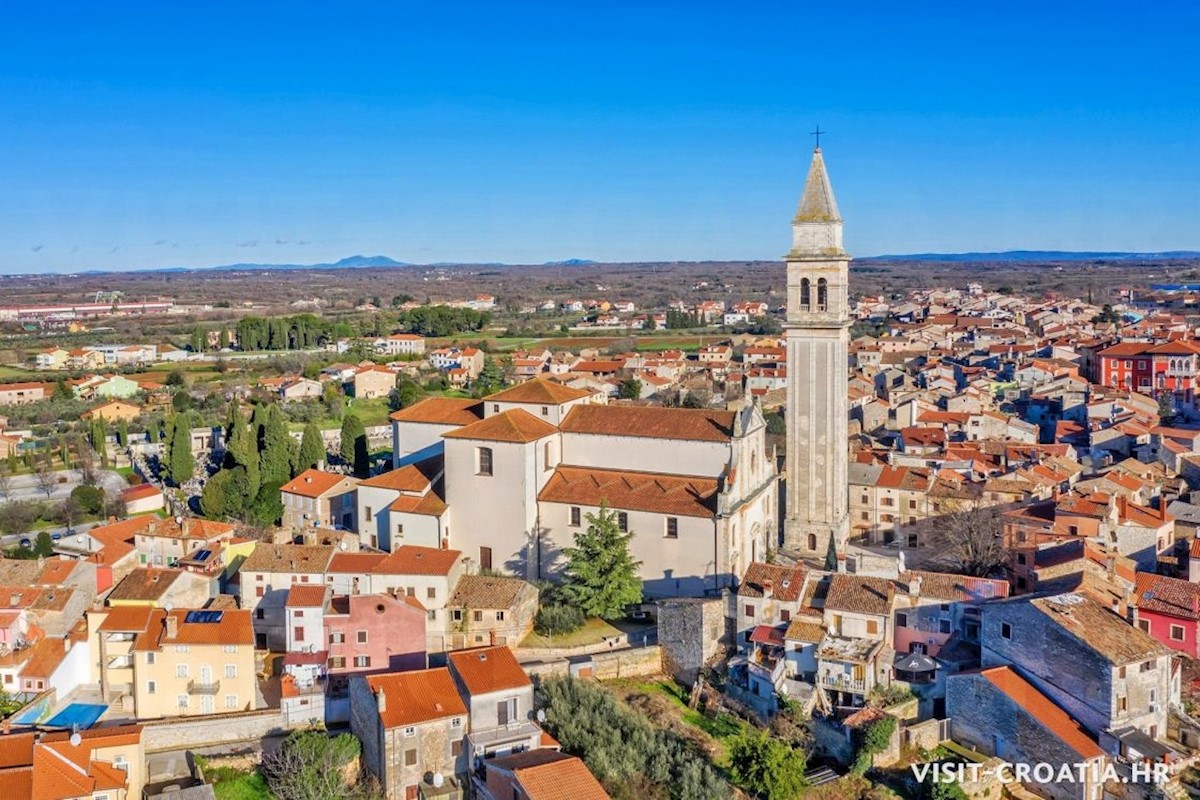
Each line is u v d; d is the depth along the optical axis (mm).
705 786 79375
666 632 100750
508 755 80250
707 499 111375
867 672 89562
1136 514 122250
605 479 117375
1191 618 95500
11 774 74125
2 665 93625
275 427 166875
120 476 190750
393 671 95125
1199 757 81062
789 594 98625
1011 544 122625
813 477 125438
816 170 121750
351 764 83062
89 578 112500
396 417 132000
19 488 180625
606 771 79812
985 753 85438
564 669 97125
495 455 116188
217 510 153875
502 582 106188
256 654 103125
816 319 122938
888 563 122875
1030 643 86688
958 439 187875
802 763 80312
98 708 93625
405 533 119750
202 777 81688
